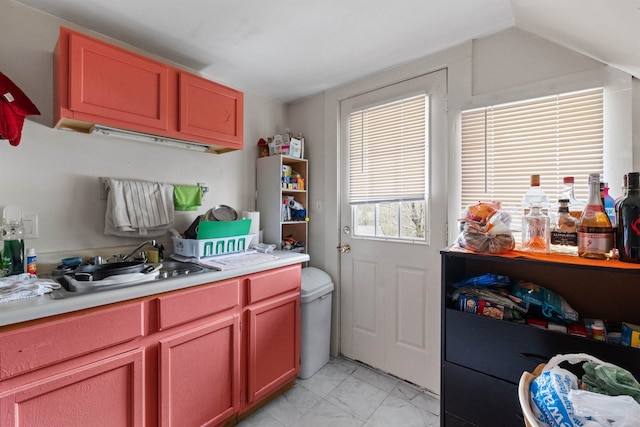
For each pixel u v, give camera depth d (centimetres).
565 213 115
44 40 139
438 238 174
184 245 167
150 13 138
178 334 125
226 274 142
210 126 169
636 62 108
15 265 121
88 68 125
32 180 136
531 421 68
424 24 146
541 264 101
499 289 128
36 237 137
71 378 97
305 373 194
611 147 123
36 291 101
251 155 230
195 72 196
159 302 119
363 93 209
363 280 211
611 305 121
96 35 154
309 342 195
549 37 133
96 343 103
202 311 132
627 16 86
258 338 158
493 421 113
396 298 193
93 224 154
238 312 149
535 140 142
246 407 153
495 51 153
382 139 199
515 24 145
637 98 118
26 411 90
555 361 87
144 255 159
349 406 167
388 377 196
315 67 192
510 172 149
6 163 129
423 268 181
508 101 148
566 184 122
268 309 163
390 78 193
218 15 139
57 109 128
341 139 222
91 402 103
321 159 233
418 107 182
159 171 179
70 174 147
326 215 229
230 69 194
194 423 130
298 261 180
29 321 90
